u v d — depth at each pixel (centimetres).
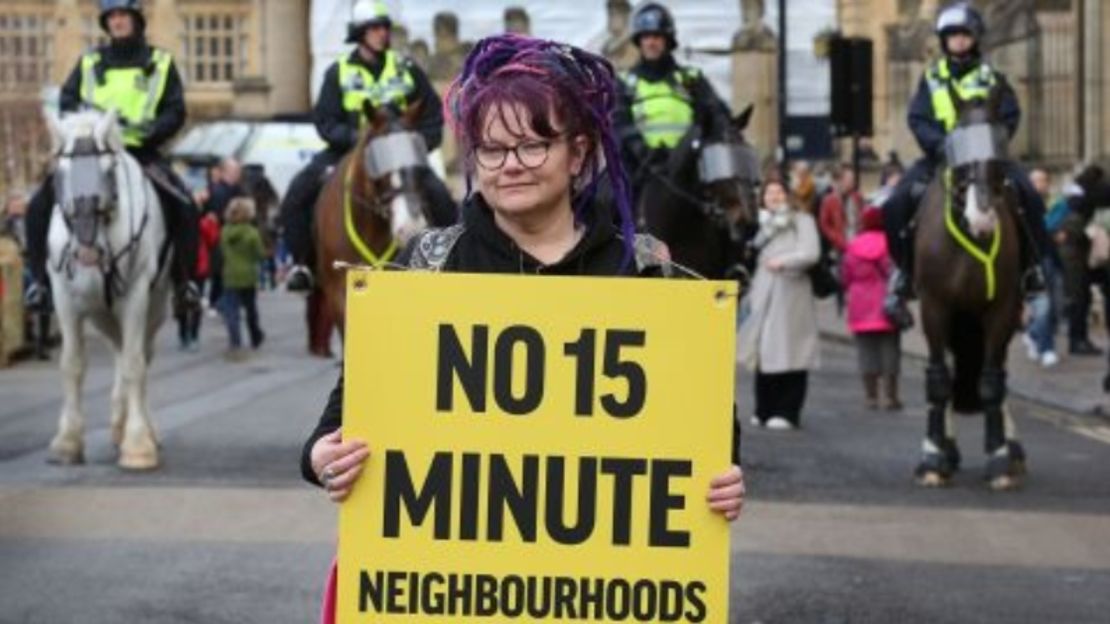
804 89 4994
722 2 5122
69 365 1391
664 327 441
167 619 860
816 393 2061
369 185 1293
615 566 441
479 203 469
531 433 441
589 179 467
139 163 1396
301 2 6278
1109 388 1917
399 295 441
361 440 441
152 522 1114
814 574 979
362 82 1418
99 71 1423
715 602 440
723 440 440
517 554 442
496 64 464
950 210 1252
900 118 4612
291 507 1163
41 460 1427
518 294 441
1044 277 1335
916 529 1115
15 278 2423
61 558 1005
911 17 4747
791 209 1678
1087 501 1236
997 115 1252
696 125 1448
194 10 7212
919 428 1691
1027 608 904
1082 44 3444
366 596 443
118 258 1329
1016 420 1766
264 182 4388
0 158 5719
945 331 1291
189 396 1984
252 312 2664
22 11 7125
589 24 5297
